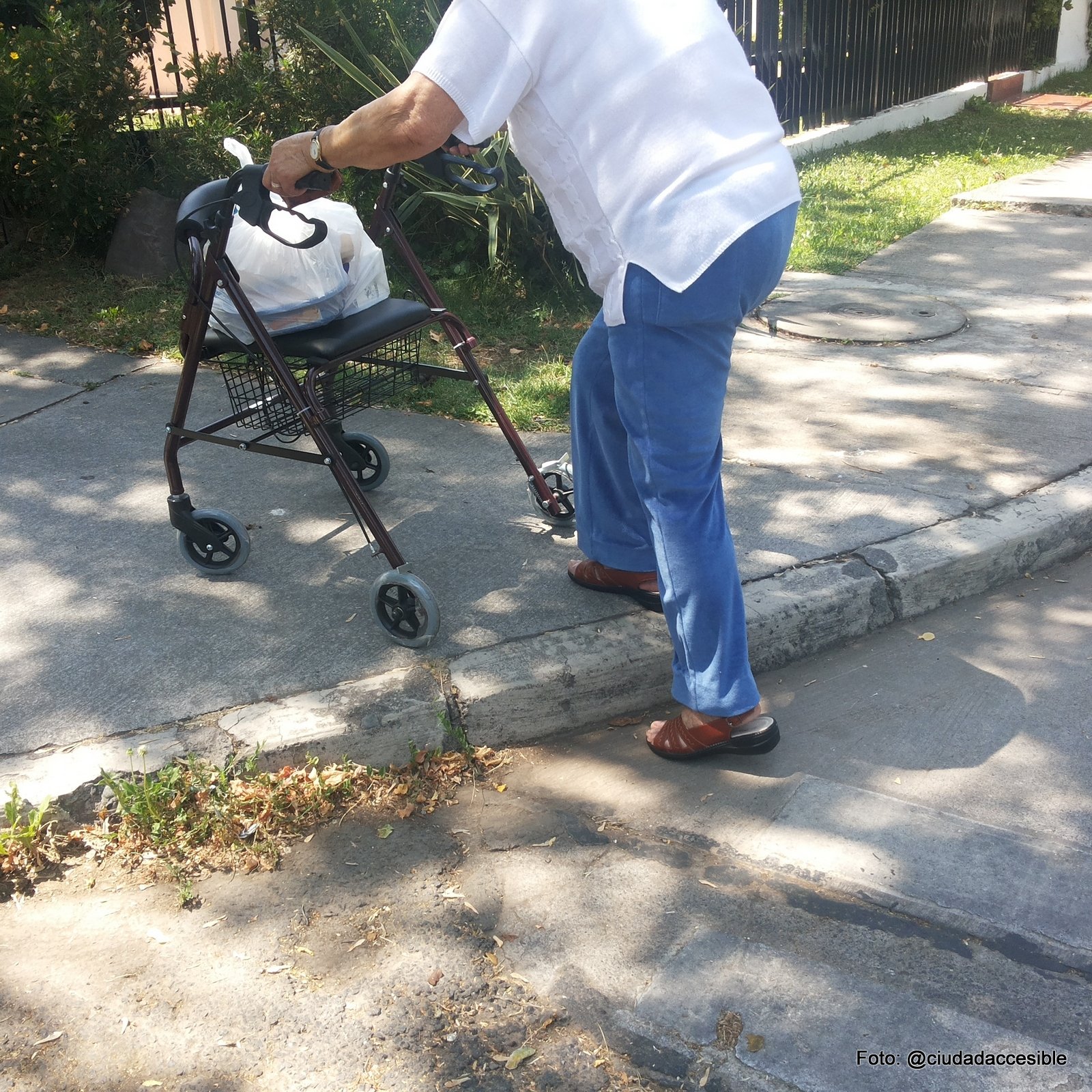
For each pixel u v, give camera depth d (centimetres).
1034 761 279
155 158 654
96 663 296
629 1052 202
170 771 258
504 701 287
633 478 267
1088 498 383
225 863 249
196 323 300
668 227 232
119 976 218
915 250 719
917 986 215
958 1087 193
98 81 611
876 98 1216
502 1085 195
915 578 340
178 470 330
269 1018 209
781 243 241
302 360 353
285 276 295
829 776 276
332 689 285
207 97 670
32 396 477
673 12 233
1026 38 1623
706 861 250
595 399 297
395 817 265
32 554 353
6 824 251
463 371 347
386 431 446
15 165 598
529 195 583
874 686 312
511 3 226
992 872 243
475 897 240
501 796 274
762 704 306
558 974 219
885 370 512
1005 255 702
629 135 232
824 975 218
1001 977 217
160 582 337
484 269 618
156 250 619
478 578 336
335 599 326
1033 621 342
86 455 422
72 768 258
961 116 1325
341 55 575
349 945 227
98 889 241
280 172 259
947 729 292
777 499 384
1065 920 230
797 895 239
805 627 323
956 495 386
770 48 1016
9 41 600
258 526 371
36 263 641
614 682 299
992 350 535
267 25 636
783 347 546
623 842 256
